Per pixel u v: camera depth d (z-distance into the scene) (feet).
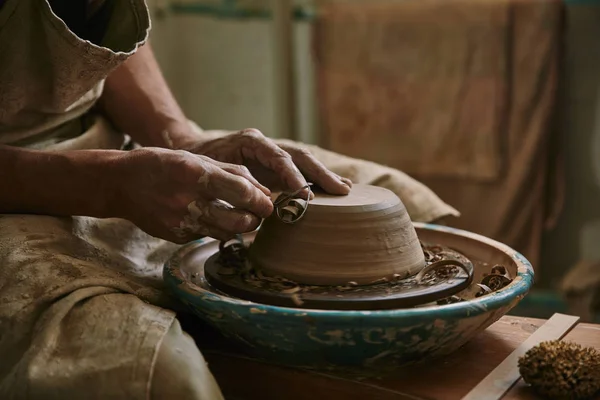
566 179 8.38
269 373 2.70
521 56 7.64
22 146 3.21
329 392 2.60
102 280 2.61
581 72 8.07
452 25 7.79
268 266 2.76
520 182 7.89
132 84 3.75
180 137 3.61
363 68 8.22
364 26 8.12
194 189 2.63
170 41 10.21
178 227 2.72
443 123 8.03
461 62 7.83
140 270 3.19
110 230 3.18
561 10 7.47
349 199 2.81
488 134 7.88
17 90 2.92
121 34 2.96
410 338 2.40
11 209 2.94
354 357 2.48
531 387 2.51
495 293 2.51
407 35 7.98
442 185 8.23
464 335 2.52
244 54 9.98
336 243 2.66
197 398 2.22
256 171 3.18
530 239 8.07
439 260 2.91
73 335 2.39
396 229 2.75
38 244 2.73
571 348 2.52
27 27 2.71
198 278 2.99
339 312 2.31
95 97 3.47
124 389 2.23
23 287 2.56
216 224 2.64
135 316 2.43
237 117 10.29
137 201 2.76
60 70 2.85
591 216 8.36
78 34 3.14
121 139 3.78
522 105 7.74
